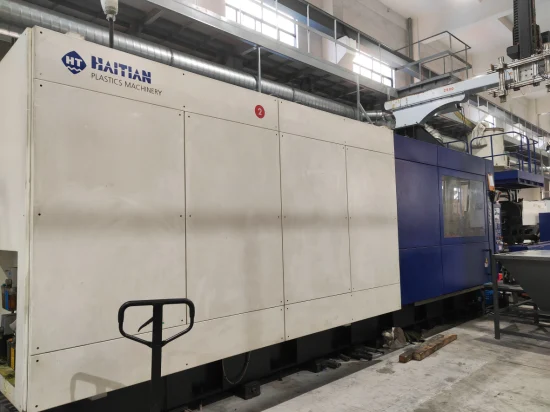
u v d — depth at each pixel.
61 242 1.77
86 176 1.87
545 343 4.28
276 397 2.94
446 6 9.39
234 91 2.57
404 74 9.73
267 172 2.74
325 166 3.20
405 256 4.10
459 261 5.02
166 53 4.04
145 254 2.06
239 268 2.51
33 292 1.68
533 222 9.16
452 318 5.43
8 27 3.19
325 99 5.87
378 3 9.20
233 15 6.01
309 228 3.02
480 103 9.10
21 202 1.77
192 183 2.29
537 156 12.63
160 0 3.72
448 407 2.77
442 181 4.84
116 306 1.93
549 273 4.08
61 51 1.82
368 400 2.88
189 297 2.23
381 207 3.75
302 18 6.52
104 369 1.88
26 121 1.74
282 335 2.75
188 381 2.57
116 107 1.99
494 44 11.20
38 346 1.68
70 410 2.03
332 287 3.16
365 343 4.14
